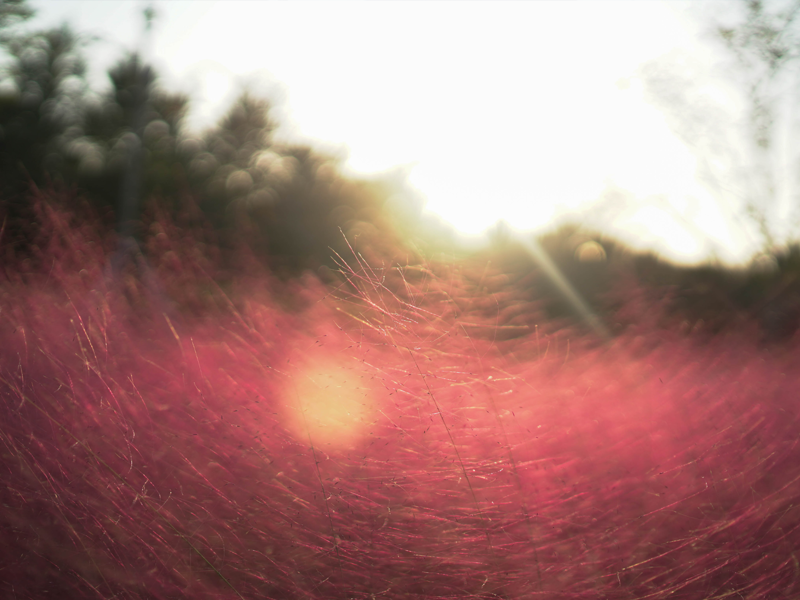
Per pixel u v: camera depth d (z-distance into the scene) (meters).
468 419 3.18
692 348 6.15
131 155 12.98
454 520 2.54
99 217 5.10
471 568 2.29
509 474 2.80
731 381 4.44
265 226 12.34
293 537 2.35
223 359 3.80
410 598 2.18
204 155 19.75
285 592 2.17
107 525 2.19
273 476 2.61
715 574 2.34
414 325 3.53
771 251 9.41
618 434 3.37
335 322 3.90
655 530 2.53
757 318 7.30
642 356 5.88
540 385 4.25
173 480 2.54
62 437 2.44
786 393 4.09
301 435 2.93
